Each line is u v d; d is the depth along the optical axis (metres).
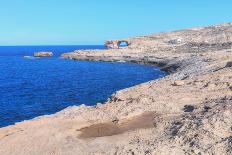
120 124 20.61
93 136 18.84
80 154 16.14
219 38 162.38
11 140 18.50
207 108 21.61
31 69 109.00
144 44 166.50
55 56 187.38
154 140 17.12
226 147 14.98
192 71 49.34
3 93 56.22
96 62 133.50
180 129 17.77
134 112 22.33
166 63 100.25
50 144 17.73
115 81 70.25
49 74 90.81
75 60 150.00
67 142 17.89
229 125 17.33
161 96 26.67
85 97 50.09
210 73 36.53
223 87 28.38
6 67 119.31
